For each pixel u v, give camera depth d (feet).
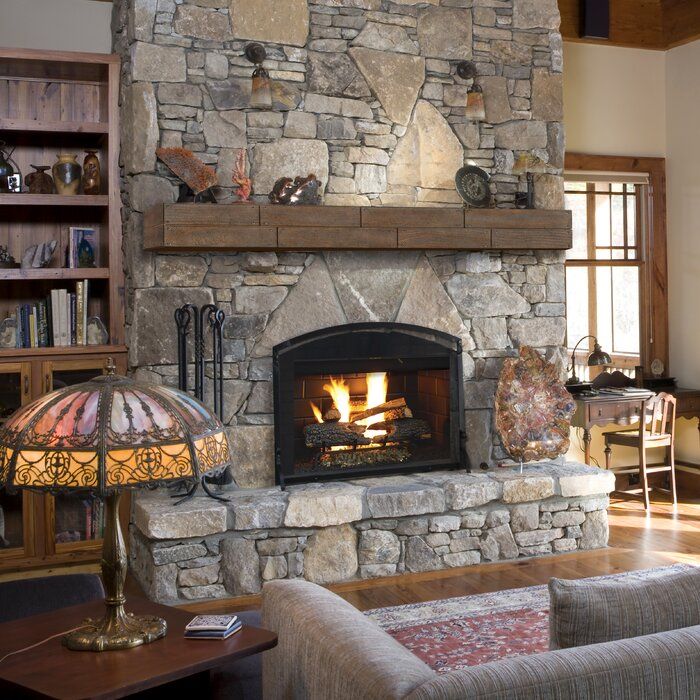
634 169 22.18
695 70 21.70
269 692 7.64
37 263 16.21
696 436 22.17
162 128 15.42
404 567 15.72
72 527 15.83
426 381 17.62
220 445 6.93
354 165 16.63
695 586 6.55
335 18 16.48
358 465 16.67
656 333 22.48
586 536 16.94
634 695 5.52
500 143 17.63
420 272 17.10
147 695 7.61
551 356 18.04
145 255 15.40
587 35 20.75
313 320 16.34
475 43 17.47
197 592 14.44
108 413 6.39
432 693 5.25
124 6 15.92
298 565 14.98
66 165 16.25
